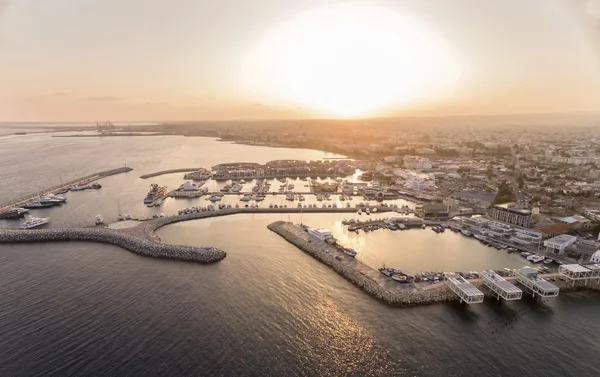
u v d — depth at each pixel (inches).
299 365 3698.3
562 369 3747.5
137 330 4188.0
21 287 5196.9
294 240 7209.6
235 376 3523.6
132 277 5546.3
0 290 5103.3
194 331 4188.0
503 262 6446.9
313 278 5639.8
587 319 4702.3
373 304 4913.9
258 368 3636.8
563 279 5689.0
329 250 6663.4
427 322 4525.1
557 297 5265.8
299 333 4210.1
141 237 7160.4
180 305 4736.7
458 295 5017.2
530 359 3892.7
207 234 7726.4
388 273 5689.0
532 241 7298.2
